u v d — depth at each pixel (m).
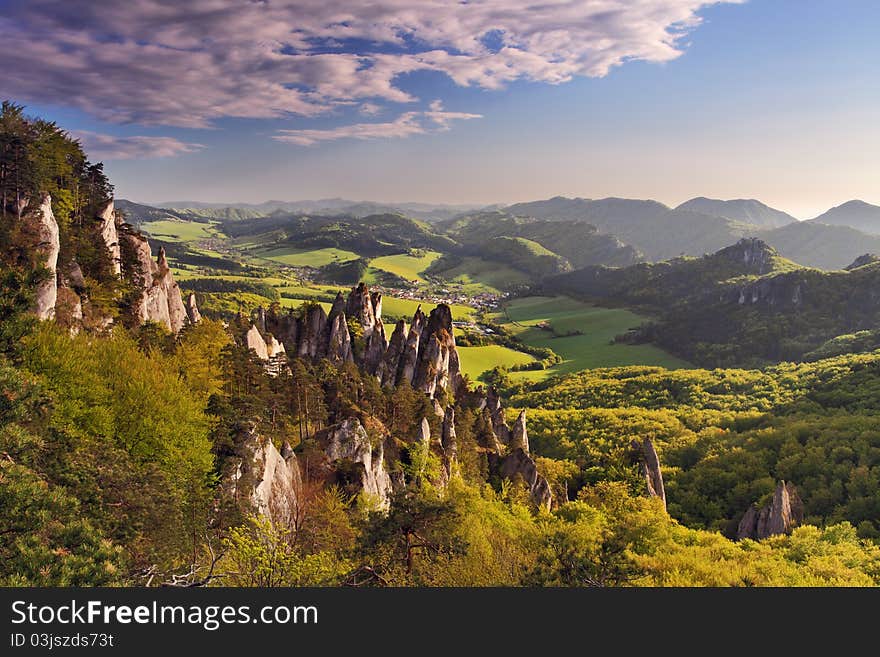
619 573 40.94
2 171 67.50
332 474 64.25
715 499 142.12
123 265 100.81
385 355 139.62
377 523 40.44
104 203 98.31
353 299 147.38
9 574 21.17
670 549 65.00
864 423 155.75
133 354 62.12
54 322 59.31
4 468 26.03
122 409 53.88
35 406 32.22
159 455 52.53
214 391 74.00
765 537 102.75
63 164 87.75
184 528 35.69
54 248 68.25
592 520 77.38
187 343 83.75
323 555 37.91
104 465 36.34
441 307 152.38
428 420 95.00
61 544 23.86
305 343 135.38
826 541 77.81
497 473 102.19
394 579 37.47
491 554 47.56
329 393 89.31
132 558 29.62
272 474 55.00
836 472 134.75
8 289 36.12
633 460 124.81
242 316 120.81
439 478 79.81
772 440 163.00
